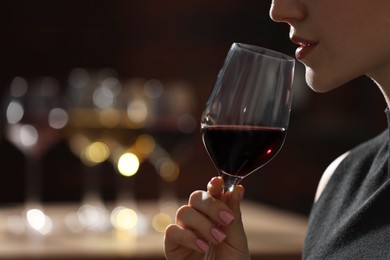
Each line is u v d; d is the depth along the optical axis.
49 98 2.86
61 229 2.69
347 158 1.51
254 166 1.17
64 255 2.24
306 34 1.20
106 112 2.88
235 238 1.26
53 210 3.25
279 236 2.54
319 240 1.44
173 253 1.28
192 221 1.20
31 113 2.84
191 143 2.96
